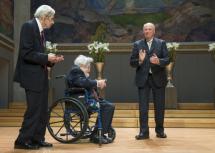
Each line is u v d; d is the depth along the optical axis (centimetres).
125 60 1278
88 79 531
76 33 1294
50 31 1289
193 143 545
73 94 539
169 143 543
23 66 475
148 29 600
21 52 473
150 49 600
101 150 471
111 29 1292
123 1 1297
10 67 1202
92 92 542
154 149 482
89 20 1297
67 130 538
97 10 1300
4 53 1134
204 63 1255
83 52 1277
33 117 472
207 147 503
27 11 1266
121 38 1288
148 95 597
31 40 473
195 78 1254
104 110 543
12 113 954
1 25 1109
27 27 475
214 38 1266
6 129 776
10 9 1214
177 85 1256
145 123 593
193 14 1275
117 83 1275
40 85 473
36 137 493
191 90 1252
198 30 1271
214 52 1070
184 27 1276
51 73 1208
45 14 488
